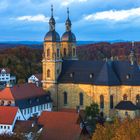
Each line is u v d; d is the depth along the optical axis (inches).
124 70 7696.9
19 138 4003.4
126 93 7593.5
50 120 5428.2
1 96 7170.3
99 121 7042.3
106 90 7495.1
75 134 5113.2
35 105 7470.5
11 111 6058.1
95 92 7637.8
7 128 5915.4
